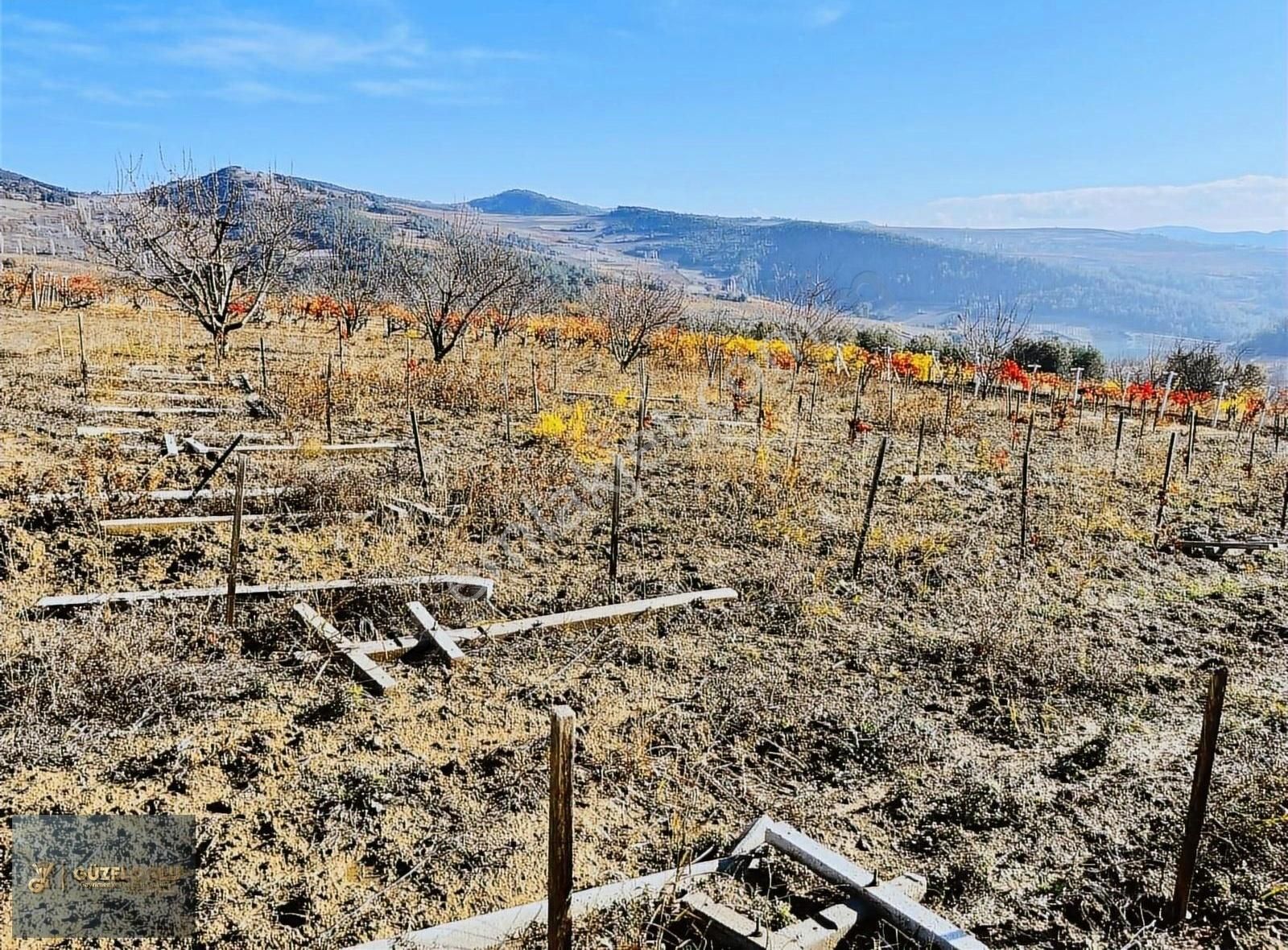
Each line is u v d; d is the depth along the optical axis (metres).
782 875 3.62
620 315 21.08
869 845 3.92
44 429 10.52
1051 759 4.65
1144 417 16.47
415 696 5.01
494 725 4.76
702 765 4.48
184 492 8.23
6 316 22.31
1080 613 6.74
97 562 6.53
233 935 3.20
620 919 3.27
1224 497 10.95
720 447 12.07
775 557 7.68
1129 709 5.19
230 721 4.60
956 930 3.18
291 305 29.75
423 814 3.94
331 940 3.20
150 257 17.84
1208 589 7.46
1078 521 9.32
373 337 24.23
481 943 3.12
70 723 4.43
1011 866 3.80
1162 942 3.35
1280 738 4.85
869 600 6.85
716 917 3.24
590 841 3.84
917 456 12.08
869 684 5.45
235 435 11.08
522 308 23.81
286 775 4.17
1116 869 3.75
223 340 17.89
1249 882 3.65
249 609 5.88
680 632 6.11
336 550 7.18
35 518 7.23
